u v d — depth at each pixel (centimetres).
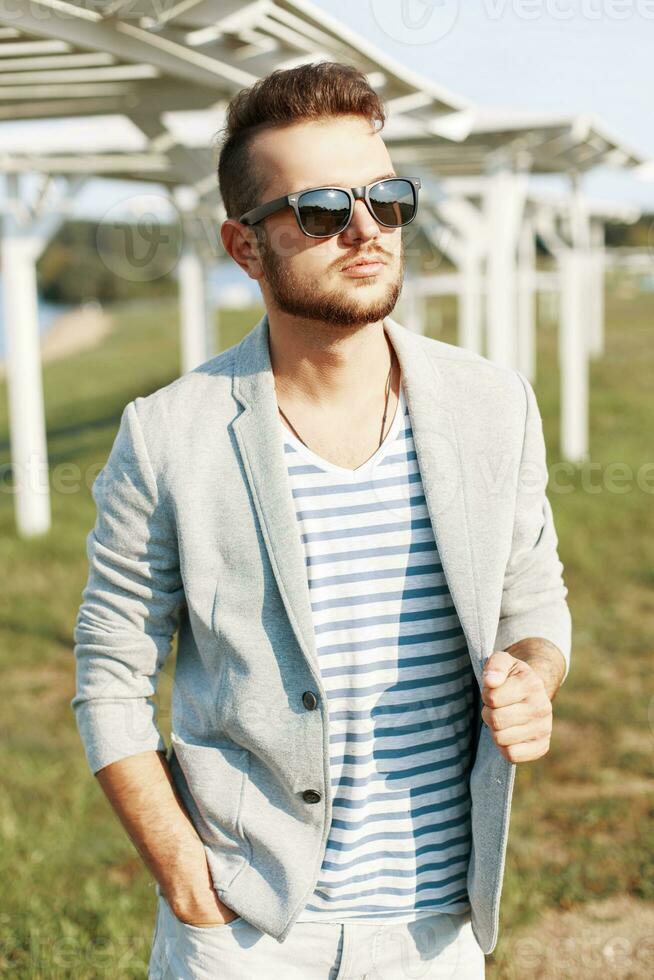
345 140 138
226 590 142
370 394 146
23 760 428
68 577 718
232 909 147
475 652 140
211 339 1022
